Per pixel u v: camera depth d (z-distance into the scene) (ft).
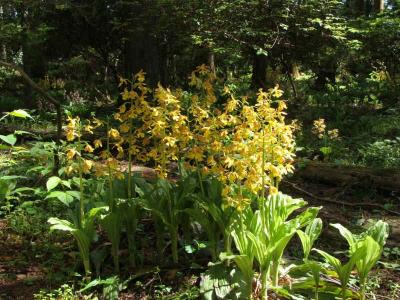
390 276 12.45
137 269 12.19
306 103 39.04
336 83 45.14
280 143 10.76
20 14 38.55
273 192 10.31
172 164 21.67
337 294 10.78
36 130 29.07
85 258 11.57
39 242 13.93
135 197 12.85
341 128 31.30
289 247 13.91
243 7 29.84
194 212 11.60
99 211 11.80
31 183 17.95
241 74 57.16
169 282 11.82
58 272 12.17
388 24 36.04
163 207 12.23
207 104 11.51
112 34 37.29
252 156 10.27
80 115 37.04
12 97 46.26
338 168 20.85
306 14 30.42
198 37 30.25
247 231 10.51
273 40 31.94
